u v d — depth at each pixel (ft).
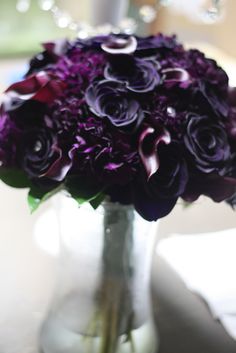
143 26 5.47
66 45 2.87
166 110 2.45
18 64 5.94
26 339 3.18
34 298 3.43
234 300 3.32
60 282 3.03
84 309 2.97
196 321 3.34
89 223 2.74
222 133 2.54
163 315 3.36
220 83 2.72
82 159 2.37
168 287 3.55
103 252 2.82
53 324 3.08
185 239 3.78
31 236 3.87
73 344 2.99
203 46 6.16
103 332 2.96
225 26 5.98
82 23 4.74
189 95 2.54
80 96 2.51
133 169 2.35
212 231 3.98
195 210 4.17
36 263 3.67
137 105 2.43
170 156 2.43
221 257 3.63
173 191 2.39
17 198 4.24
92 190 2.43
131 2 5.29
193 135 2.46
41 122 2.56
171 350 3.16
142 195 2.42
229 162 2.57
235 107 2.81
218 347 3.19
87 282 2.93
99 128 2.38
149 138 2.41
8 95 2.68
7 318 3.29
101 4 4.48
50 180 2.50
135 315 2.98
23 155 2.58
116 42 2.69
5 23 6.39
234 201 2.74
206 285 3.41
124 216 2.68
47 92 2.54
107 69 2.56
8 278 3.55
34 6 6.51
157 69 2.59
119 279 2.89
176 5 5.46
